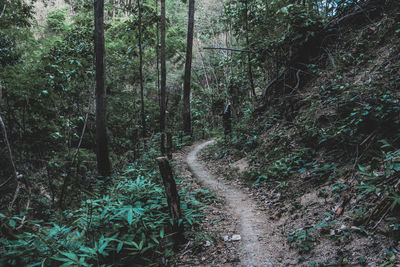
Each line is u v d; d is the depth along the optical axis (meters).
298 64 8.93
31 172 7.30
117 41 15.67
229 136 10.57
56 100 7.58
